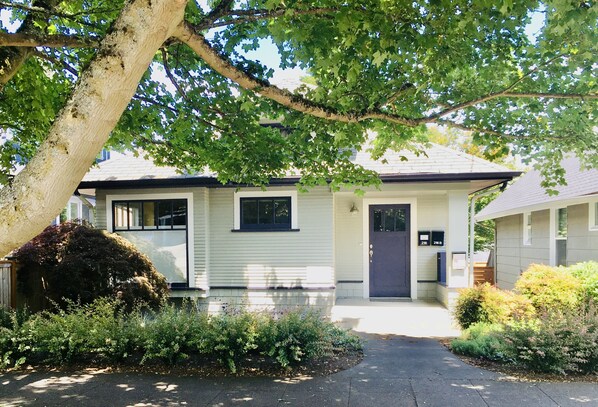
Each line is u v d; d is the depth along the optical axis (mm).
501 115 5699
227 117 5531
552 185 6238
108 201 9656
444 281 10172
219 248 9578
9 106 5488
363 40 3527
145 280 7629
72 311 6305
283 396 4332
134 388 4637
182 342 5340
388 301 10258
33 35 3584
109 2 4676
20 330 5664
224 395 4387
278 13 3857
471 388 4480
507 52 4793
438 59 4051
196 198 9438
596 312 6008
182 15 2465
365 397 4262
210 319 5691
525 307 6605
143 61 2377
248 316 5566
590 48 4145
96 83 2275
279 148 5902
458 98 5418
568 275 7223
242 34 4762
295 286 9336
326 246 9312
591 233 9438
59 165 2248
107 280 7383
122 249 7812
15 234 2273
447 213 9359
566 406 3979
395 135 5672
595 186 8867
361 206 10898
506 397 4219
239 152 5980
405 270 10789
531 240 12773
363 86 4672
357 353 5852
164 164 7215
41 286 8195
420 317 8516
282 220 9500
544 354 4828
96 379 4957
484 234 20953
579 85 4797
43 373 5207
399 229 10820
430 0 3223
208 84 5324
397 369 5145
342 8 3303
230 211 9594
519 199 13047
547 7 3965
